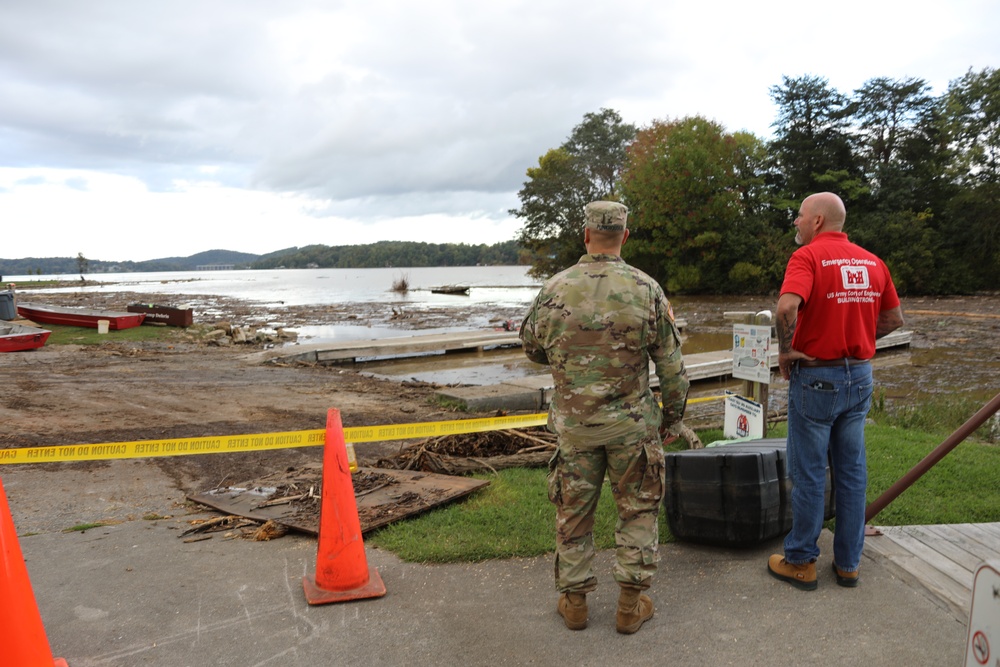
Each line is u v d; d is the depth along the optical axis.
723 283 51.00
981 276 44.78
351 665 2.80
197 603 3.38
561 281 2.92
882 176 49.34
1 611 2.32
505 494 4.96
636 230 54.19
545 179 63.94
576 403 2.85
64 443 7.68
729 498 3.73
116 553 4.11
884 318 3.36
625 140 69.19
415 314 35.38
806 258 3.15
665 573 3.60
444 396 11.06
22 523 4.94
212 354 17.80
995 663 1.31
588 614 3.17
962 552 3.65
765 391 5.55
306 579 3.54
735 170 53.19
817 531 3.30
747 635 2.95
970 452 6.11
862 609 3.14
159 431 8.46
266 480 5.52
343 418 9.60
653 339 2.84
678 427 3.07
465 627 3.08
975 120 48.72
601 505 4.62
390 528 4.31
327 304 45.03
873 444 6.39
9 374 13.41
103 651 2.94
